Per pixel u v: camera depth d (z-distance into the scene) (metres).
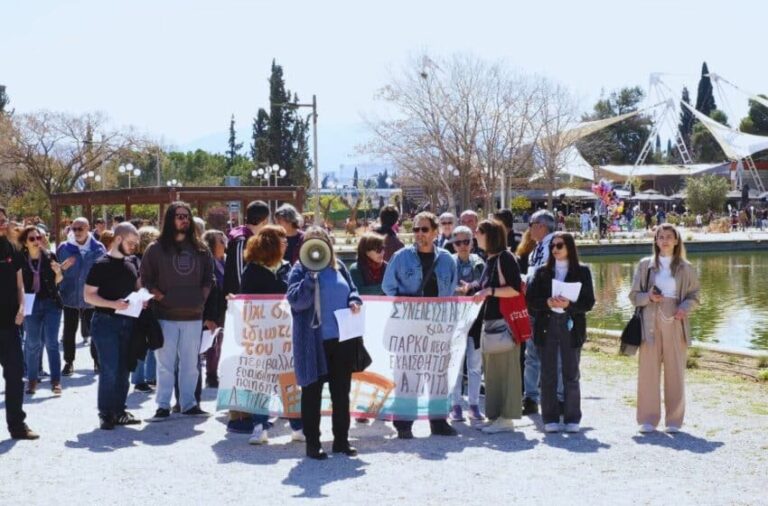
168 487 6.60
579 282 8.31
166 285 8.90
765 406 9.47
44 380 11.52
